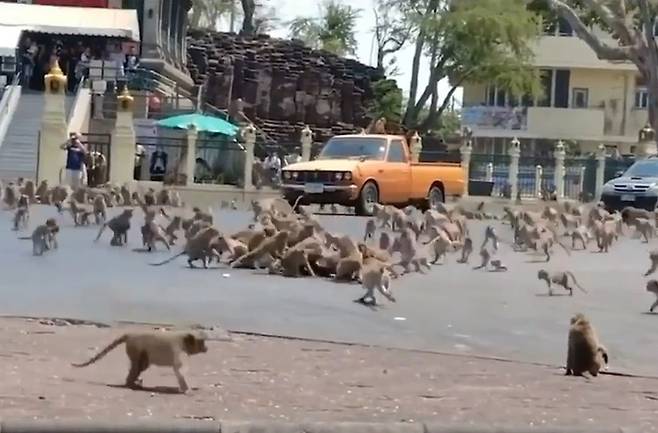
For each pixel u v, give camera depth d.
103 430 6.21
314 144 43.12
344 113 66.56
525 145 62.91
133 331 8.52
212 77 62.53
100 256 16.50
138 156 39.47
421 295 13.76
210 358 9.23
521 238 20.83
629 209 28.67
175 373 7.82
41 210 25.03
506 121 62.66
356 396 7.92
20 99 40.91
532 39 60.38
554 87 63.25
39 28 46.22
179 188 35.66
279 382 8.32
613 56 36.97
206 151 40.09
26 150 37.94
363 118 67.25
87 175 34.53
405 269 16.12
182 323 10.91
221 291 13.26
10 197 25.81
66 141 33.97
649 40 36.88
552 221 23.28
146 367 7.78
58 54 47.22
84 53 47.59
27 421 6.21
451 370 9.27
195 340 7.80
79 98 40.50
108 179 36.81
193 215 21.00
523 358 10.09
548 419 7.33
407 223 20.53
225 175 39.88
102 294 12.66
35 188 27.23
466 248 17.97
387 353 10.02
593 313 12.96
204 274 14.77
